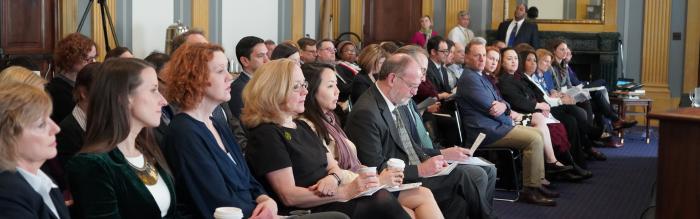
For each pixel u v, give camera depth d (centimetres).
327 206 306
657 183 287
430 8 1097
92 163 239
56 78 388
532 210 516
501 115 544
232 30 855
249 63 441
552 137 605
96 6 681
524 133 532
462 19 1047
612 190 593
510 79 605
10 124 208
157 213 252
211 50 284
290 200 303
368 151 373
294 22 968
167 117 318
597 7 1047
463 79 549
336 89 351
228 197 277
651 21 1046
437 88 655
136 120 254
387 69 392
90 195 239
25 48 626
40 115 212
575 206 534
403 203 349
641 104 877
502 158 566
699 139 275
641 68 1055
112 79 249
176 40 461
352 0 1084
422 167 365
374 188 305
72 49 392
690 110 299
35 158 213
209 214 274
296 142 315
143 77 252
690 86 1040
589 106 759
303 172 314
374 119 379
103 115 248
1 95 210
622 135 848
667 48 1044
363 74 514
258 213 279
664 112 290
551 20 1056
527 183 536
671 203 284
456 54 712
